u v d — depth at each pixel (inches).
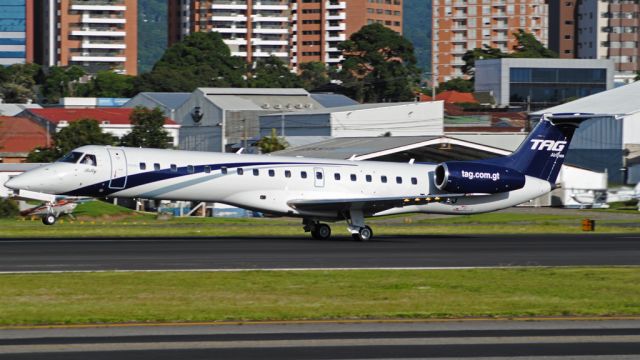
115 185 5221.5
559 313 2901.1
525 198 6018.7
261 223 7313.0
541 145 6023.6
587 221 6692.9
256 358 2279.8
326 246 4972.9
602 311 2935.5
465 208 5930.1
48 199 6437.0
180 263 4045.3
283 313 2849.4
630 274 3806.6
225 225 6865.2
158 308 2918.3
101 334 2544.3
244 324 2691.9
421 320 2770.7
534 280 3617.1
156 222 7283.5
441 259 4365.2
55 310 2866.6
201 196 5403.5
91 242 5002.5
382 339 2497.5
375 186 5762.8
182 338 2497.5
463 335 2561.5
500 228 6756.9
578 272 3863.2
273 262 4138.8
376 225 7219.5
